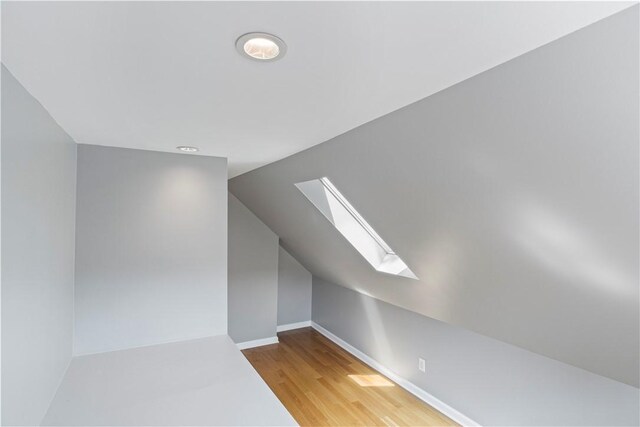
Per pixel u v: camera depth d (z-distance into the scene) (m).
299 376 3.76
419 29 0.73
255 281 4.59
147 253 2.06
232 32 0.75
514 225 1.42
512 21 0.70
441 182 1.51
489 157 1.23
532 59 0.86
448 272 2.13
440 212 1.69
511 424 2.51
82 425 1.35
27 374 1.17
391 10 0.66
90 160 1.90
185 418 1.41
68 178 1.70
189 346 2.10
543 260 1.48
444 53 0.84
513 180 1.24
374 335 3.98
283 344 4.70
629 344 1.56
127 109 1.27
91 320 1.94
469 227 1.63
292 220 3.52
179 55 0.85
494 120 1.09
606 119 0.88
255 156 2.20
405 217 1.95
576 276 1.42
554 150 1.04
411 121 1.30
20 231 1.07
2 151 0.92
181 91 1.09
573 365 2.04
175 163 2.12
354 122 1.43
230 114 1.32
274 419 1.42
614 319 1.49
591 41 0.75
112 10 0.65
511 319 2.07
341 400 3.27
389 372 3.72
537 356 2.35
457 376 2.93
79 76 0.97
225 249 2.27
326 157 1.95
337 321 4.74
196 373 1.78
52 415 1.40
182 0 0.62
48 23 0.69
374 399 3.29
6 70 0.93
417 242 2.09
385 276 2.99
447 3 0.64
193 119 1.39
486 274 1.86
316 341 4.82
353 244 2.93
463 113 1.13
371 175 1.82
